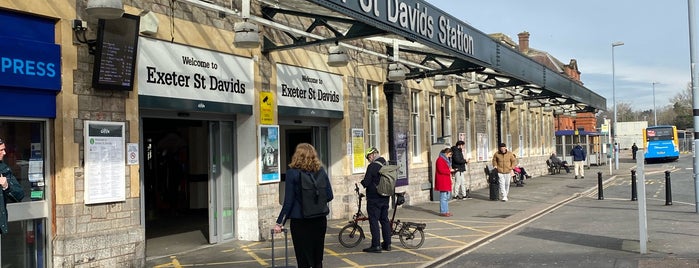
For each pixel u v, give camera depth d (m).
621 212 14.15
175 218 14.05
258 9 10.39
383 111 15.15
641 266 7.73
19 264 7.01
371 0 9.36
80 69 7.43
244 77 10.16
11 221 6.87
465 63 14.51
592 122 51.81
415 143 17.34
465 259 8.77
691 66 13.61
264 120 10.51
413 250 9.35
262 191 10.45
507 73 16.28
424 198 17.16
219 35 9.62
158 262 8.70
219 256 9.05
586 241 9.95
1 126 6.89
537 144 31.20
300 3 10.81
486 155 22.52
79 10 7.46
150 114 8.73
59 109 7.23
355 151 13.62
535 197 18.45
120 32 7.71
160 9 8.55
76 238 7.27
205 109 9.28
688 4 13.67
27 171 7.12
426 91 17.69
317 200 6.58
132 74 7.95
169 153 15.30
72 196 7.29
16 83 6.72
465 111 20.98
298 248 6.61
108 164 7.72
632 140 75.19
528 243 10.01
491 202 16.97
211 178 10.04
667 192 15.45
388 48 15.25
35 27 7.03
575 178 27.69
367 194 9.29
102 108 7.70
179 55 8.85
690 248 8.95
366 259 8.70
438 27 11.89
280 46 10.42
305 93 11.83
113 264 7.73
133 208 8.12
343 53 10.70
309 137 13.59
